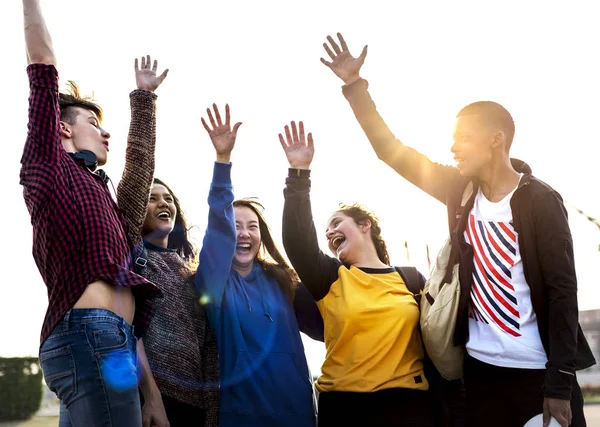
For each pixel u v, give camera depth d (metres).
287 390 3.53
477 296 3.06
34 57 2.61
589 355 2.87
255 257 3.96
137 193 3.08
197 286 3.58
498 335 2.96
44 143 2.53
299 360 3.67
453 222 3.26
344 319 3.53
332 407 3.51
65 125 2.84
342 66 3.56
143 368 3.16
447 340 3.16
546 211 2.90
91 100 3.15
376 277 3.71
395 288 3.67
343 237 3.90
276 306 3.75
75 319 2.42
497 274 3.00
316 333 3.96
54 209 2.51
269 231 4.01
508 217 3.02
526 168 3.12
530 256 2.90
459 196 3.28
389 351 3.48
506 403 2.94
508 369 2.93
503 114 3.14
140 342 3.20
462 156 3.14
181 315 3.41
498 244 3.02
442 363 3.25
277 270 3.92
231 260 3.55
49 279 2.56
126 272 2.56
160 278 3.44
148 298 2.66
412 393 3.48
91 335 2.41
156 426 3.11
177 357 3.30
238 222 3.84
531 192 2.96
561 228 2.87
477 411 3.03
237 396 3.46
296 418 3.53
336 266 3.79
